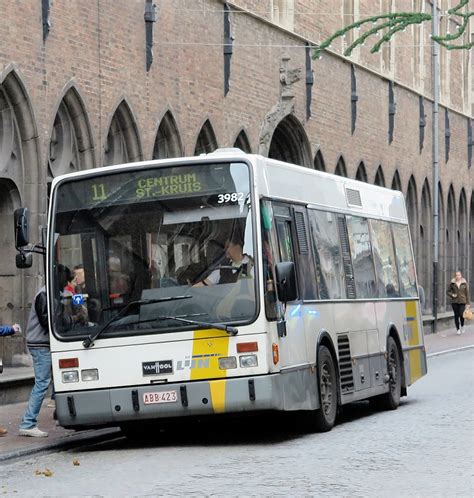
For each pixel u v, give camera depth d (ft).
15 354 82.33
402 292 77.92
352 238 67.97
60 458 53.26
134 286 54.39
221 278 53.72
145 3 96.89
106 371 54.34
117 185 55.16
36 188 82.69
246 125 115.14
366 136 149.48
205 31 107.04
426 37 179.22
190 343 53.57
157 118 98.43
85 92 88.02
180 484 43.24
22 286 82.64
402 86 164.35
